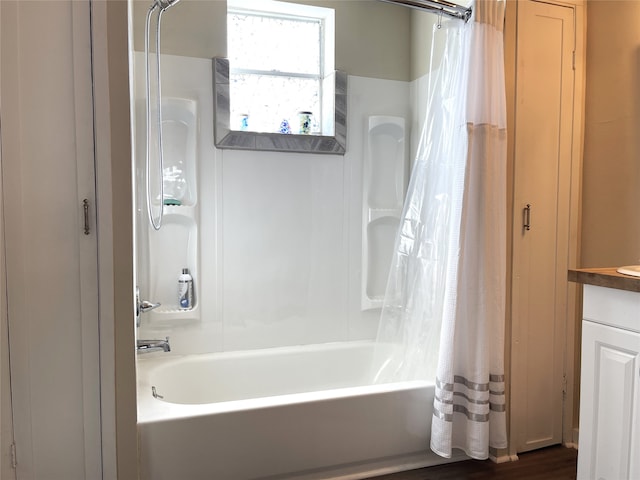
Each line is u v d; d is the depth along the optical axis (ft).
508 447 7.32
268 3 8.31
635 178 6.81
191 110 7.73
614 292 5.16
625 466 5.06
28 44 4.93
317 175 8.71
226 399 8.05
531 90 7.20
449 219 7.06
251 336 8.45
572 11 7.42
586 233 7.57
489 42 6.61
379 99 9.02
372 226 9.11
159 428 5.63
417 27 8.96
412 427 6.85
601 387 5.34
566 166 7.51
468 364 6.73
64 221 5.13
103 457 5.37
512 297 7.20
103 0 5.09
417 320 7.52
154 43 7.48
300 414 6.23
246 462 6.02
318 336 8.87
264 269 8.46
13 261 4.99
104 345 5.28
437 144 7.27
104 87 5.13
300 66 8.95
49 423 5.20
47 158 5.05
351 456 6.54
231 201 8.18
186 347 8.04
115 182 5.21
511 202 7.15
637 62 6.79
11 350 5.02
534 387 7.47
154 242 7.72
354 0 8.77
